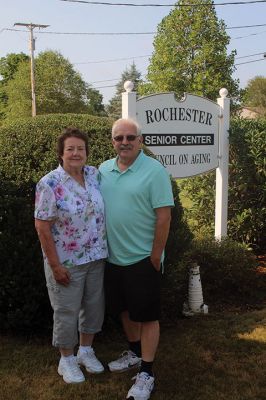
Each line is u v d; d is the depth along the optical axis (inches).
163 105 206.2
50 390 120.8
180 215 158.1
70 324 121.1
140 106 199.3
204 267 200.2
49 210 112.4
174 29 808.3
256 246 259.9
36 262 136.7
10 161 145.9
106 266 123.5
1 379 125.0
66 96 1870.1
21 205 138.3
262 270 229.3
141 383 117.1
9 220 136.3
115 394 120.0
